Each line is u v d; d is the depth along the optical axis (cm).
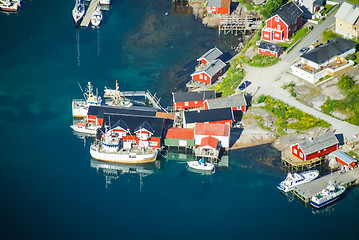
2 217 13575
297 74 17175
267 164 14912
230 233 13288
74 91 17550
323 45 17462
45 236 13162
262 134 15725
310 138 14750
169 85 17725
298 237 13175
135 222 13550
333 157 14800
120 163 15162
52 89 17662
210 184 14512
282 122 15925
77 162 15225
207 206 13950
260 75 17425
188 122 15700
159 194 14288
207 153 15112
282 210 13788
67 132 16138
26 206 13900
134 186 14512
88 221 13562
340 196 14000
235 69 17675
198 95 16588
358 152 14962
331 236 13162
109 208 13900
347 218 13550
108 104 16762
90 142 15850
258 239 13138
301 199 13975
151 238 13162
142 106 16950
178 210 13850
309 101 16462
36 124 16388
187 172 14875
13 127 16250
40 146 15688
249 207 13888
